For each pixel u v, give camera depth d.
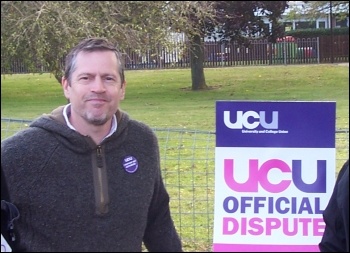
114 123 3.08
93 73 2.98
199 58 23.41
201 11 18.67
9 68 18.30
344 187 2.94
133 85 25.55
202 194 7.12
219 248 3.45
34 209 2.94
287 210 3.48
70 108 3.10
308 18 30.02
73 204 2.94
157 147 3.20
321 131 3.48
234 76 27.47
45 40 15.53
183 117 15.70
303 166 3.48
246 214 3.48
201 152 8.91
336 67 29.47
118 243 2.99
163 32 17.89
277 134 3.48
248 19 25.67
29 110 17.89
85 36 15.61
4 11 15.92
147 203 3.09
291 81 24.77
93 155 3.00
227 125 3.48
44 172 2.95
